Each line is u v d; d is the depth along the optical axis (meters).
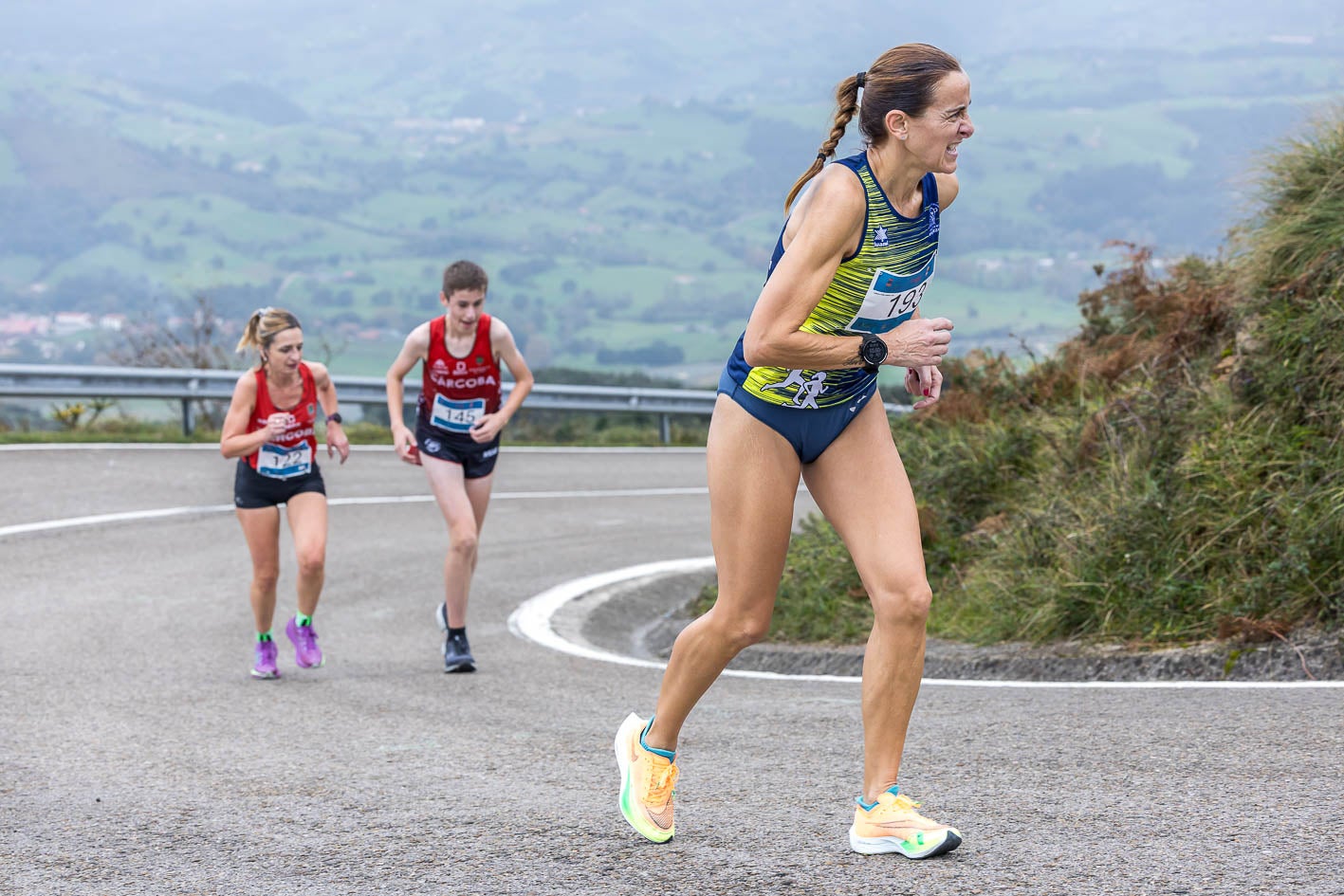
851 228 3.84
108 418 24.69
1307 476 8.58
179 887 4.14
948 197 4.08
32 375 21.11
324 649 9.84
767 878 3.93
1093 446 10.71
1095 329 13.45
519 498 18.84
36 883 4.25
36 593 11.63
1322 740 5.34
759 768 5.57
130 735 6.81
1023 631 9.06
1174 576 8.62
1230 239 11.34
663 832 4.36
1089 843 4.09
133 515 15.55
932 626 9.85
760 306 3.87
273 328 8.41
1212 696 6.61
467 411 8.91
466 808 5.05
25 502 16.16
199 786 5.64
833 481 4.19
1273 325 9.81
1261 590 8.05
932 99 3.76
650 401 27.20
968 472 11.77
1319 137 11.00
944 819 4.48
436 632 10.52
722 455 4.13
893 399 18.33
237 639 10.02
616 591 12.88
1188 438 9.87
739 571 4.16
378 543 14.75
